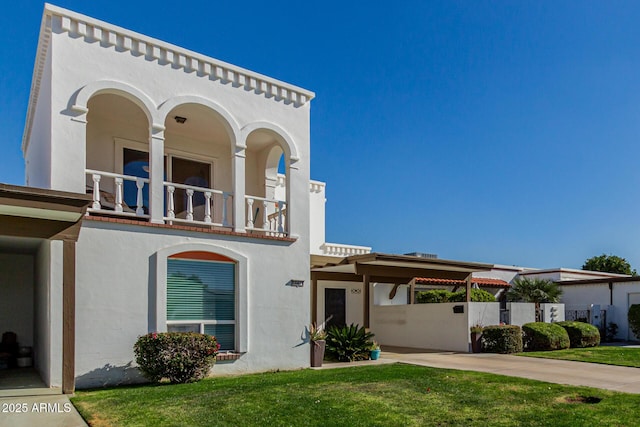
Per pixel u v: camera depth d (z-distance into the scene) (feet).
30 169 49.85
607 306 83.92
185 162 49.96
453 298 74.79
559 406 28.73
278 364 42.01
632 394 32.19
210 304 39.58
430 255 93.25
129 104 41.88
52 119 33.58
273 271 42.83
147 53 38.40
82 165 34.40
